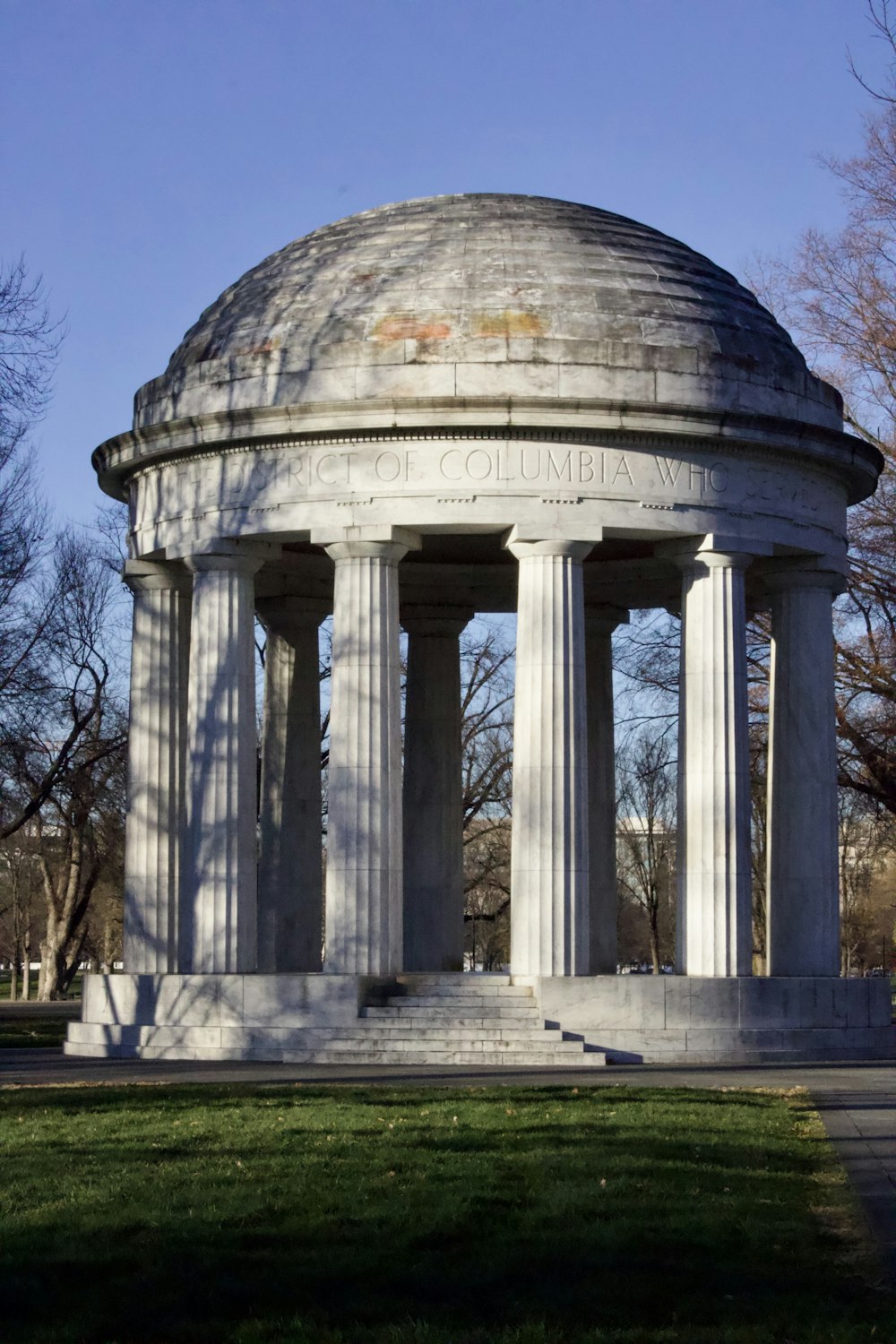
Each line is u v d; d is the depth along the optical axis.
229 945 45.00
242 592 45.72
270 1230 19.39
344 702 43.56
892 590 63.66
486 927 125.31
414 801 56.31
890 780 64.44
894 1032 45.59
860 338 67.00
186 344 48.97
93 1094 32.38
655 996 42.16
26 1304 16.58
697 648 45.16
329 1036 42.00
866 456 48.06
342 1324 15.91
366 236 48.31
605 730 56.38
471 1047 40.97
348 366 43.69
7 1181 22.44
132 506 49.41
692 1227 19.55
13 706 68.12
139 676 49.28
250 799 45.66
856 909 130.50
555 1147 25.11
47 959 103.12
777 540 45.78
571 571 43.44
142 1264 17.95
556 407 42.84
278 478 44.53
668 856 121.56
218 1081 35.84
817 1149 25.22
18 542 61.97
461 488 43.09
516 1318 16.08
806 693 47.81
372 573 43.69
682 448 44.38
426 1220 19.83
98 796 80.44
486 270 45.62
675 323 45.62
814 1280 17.38
